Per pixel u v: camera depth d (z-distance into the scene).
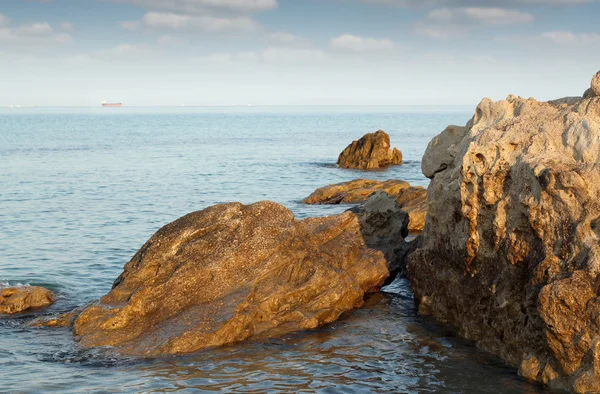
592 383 13.52
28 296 21.03
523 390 14.46
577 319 13.64
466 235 17.83
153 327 17.66
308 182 57.22
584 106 16.25
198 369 15.88
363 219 23.42
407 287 22.41
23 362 16.31
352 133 154.50
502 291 16.25
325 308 19.22
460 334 18.11
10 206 42.56
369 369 15.94
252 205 20.52
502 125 17.41
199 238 19.55
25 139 123.44
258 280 18.77
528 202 15.27
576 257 14.24
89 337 17.47
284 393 14.64
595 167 14.63
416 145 108.88
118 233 33.47
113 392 14.61
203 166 71.75
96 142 116.25
